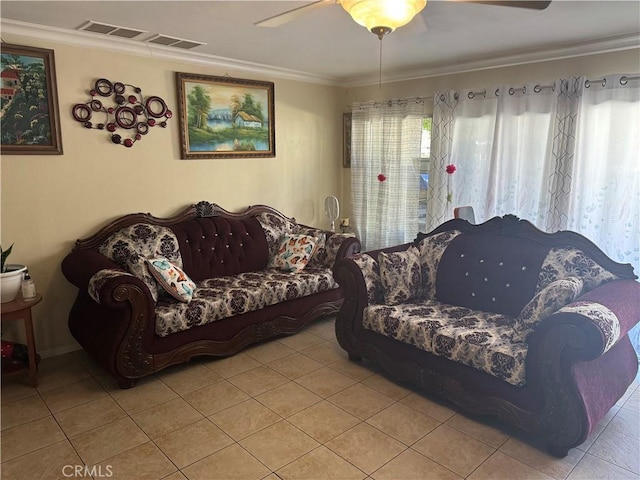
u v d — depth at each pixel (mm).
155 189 3920
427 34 3281
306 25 3062
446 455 2330
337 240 4277
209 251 3967
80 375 3199
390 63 4316
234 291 3492
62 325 3545
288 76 4773
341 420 2643
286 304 3779
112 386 3035
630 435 2486
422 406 2797
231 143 4387
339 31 3213
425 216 4879
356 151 5242
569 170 3650
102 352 2973
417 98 4652
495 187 4117
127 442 2438
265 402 2840
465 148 4340
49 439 2465
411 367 2902
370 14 1968
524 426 2404
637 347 3445
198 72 4078
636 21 2975
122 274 2902
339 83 5285
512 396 2441
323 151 5324
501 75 4109
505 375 2447
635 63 3385
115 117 3598
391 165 4934
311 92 5062
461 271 3307
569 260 2861
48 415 2693
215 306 3299
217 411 2736
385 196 5043
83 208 3529
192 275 3836
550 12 2787
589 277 2766
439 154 4480
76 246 3490
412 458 2307
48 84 3232
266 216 4539
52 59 3229
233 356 3504
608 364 2537
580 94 3561
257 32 3238
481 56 4008
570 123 3617
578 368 2262
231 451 2361
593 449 2369
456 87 4430
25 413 2715
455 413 2721
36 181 3285
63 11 2781
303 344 3736
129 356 2945
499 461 2283
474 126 4262
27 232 3295
